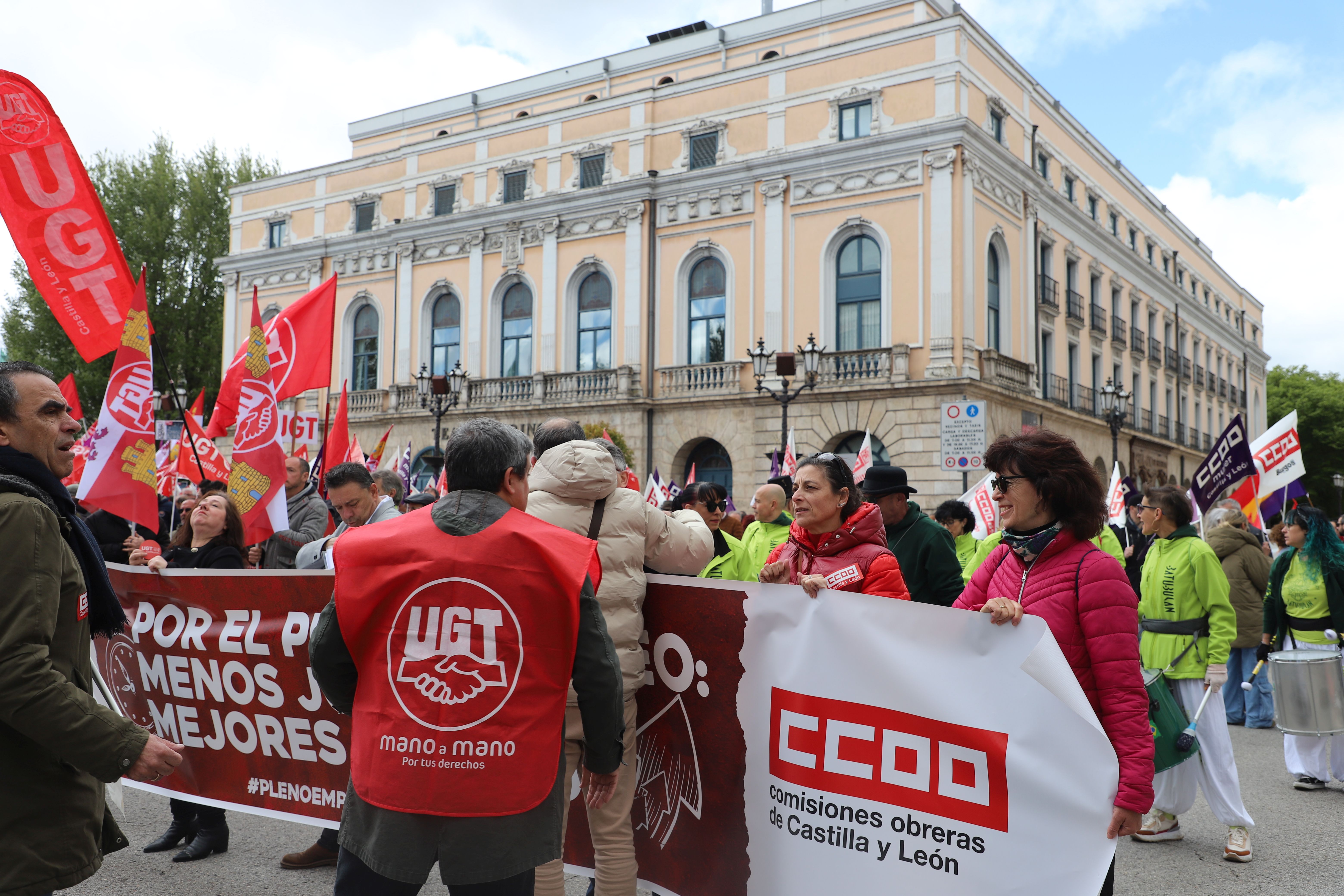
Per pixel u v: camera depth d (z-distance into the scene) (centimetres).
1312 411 5500
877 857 292
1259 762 743
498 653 244
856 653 302
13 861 234
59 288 550
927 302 2302
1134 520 980
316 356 858
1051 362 2797
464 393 2933
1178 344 3994
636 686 342
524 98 3256
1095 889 258
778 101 2522
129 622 466
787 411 1841
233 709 436
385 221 3175
